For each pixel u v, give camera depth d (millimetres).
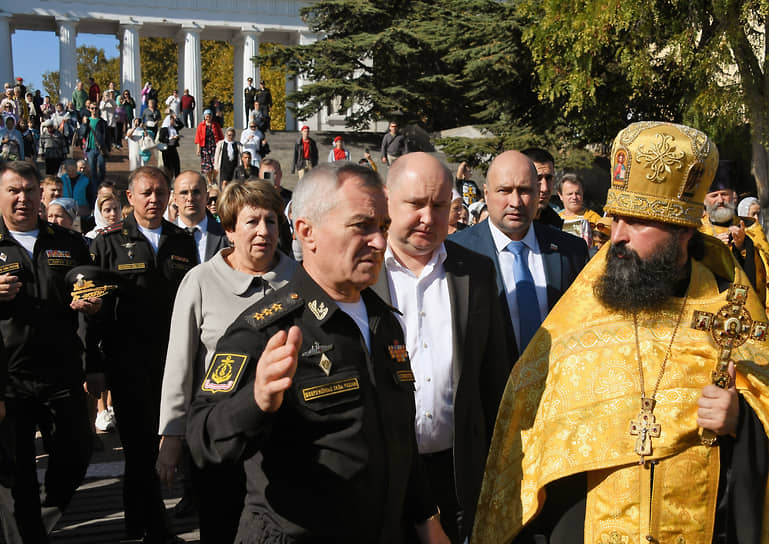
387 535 2268
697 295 2594
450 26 28984
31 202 4840
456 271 3363
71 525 5164
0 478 4156
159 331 4965
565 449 2545
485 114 26234
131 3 42719
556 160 22781
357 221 2238
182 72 46156
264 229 3844
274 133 32188
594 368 2578
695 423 2457
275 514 2178
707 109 16875
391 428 2297
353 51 30828
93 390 4949
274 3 44750
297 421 2174
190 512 5340
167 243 5164
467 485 3182
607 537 2488
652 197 2492
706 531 2447
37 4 41562
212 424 2059
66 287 4828
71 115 24938
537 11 20109
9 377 4543
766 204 16297
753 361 2506
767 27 16578
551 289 4023
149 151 20328
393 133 20531
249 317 2270
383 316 2451
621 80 20578
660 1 17391
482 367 3381
